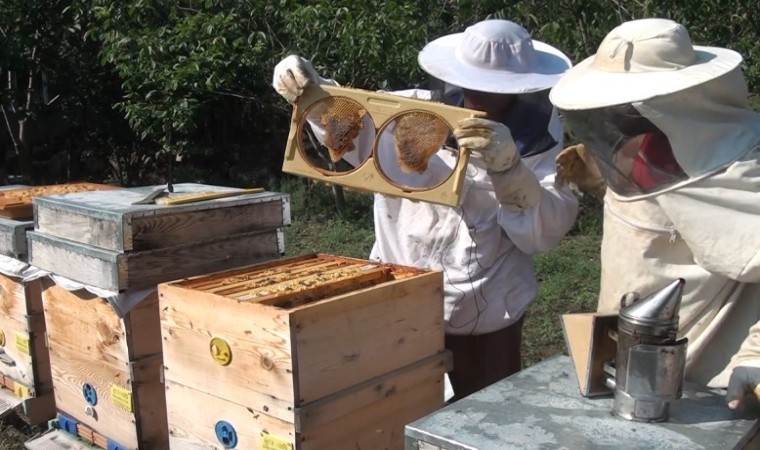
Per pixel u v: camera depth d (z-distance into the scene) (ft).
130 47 24.26
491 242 8.62
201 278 7.94
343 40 22.18
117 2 25.59
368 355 7.23
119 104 25.90
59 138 34.65
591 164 7.90
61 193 10.70
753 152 5.87
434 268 8.80
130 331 8.70
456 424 5.61
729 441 5.29
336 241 23.70
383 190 7.20
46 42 30.09
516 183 7.42
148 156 34.12
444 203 7.07
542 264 19.97
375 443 7.40
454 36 9.09
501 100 8.20
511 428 5.53
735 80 5.93
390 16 21.98
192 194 9.28
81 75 31.12
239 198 9.29
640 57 5.96
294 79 7.34
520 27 8.38
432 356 7.95
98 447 9.65
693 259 6.32
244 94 28.12
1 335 11.48
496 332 8.98
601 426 5.54
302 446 6.70
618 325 5.73
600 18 19.75
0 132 34.45
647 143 6.06
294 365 6.57
